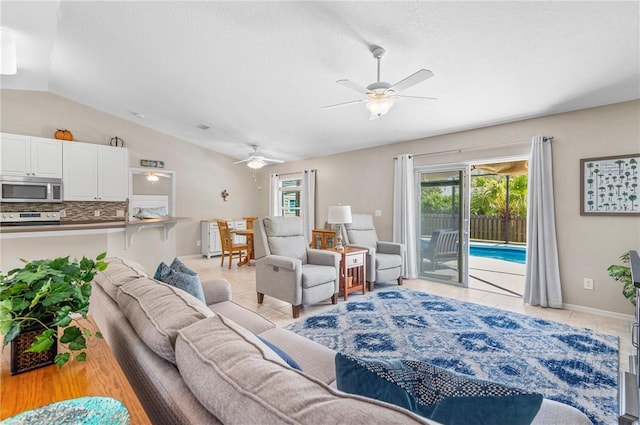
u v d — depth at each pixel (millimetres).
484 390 667
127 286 1340
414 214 4977
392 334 2732
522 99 3312
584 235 3350
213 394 654
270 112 4535
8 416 743
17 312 926
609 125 3205
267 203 7945
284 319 3107
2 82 4410
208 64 3379
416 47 2617
